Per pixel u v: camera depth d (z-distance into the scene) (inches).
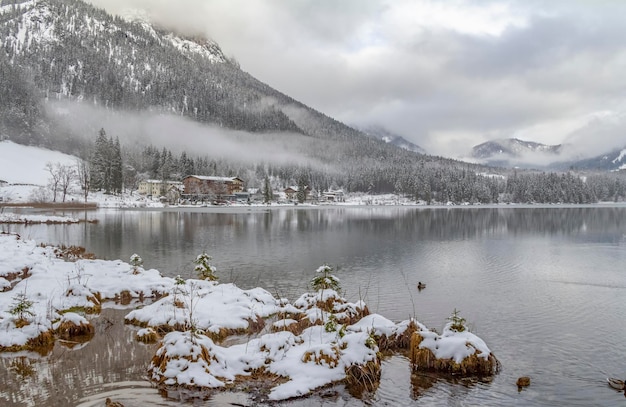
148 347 582.6
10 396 438.9
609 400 485.1
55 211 3828.7
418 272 1284.4
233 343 615.8
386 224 3171.8
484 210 5708.7
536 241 2148.1
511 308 895.7
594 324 786.2
